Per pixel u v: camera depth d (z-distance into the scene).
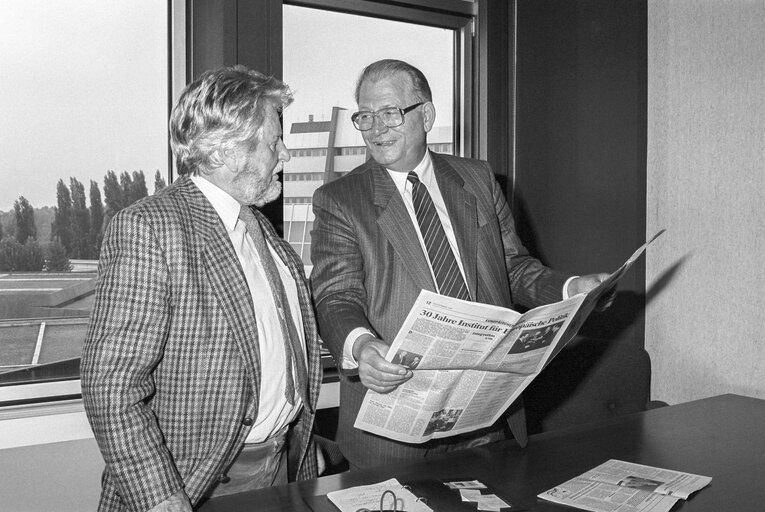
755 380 3.10
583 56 3.42
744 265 3.13
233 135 1.52
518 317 1.42
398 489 1.50
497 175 3.28
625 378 2.64
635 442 1.87
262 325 1.55
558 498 1.48
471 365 1.47
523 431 1.83
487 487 1.52
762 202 3.05
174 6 2.59
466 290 1.95
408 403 1.51
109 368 1.34
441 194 2.03
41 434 2.29
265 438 1.57
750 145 3.09
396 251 1.92
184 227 1.46
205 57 2.62
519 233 3.29
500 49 3.28
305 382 1.65
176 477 1.36
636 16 3.47
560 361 2.60
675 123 3.37
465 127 3.29
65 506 2.30
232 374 1.46
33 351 2.40
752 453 1.79
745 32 3.09
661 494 1.50
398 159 1.97
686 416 2.13
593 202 3.45
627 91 3.48
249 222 1.65
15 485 2.23
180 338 1.43
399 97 1.94
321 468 1.93
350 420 1.97
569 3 3.38
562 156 3.39
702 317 3.29
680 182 3.36
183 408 1.44
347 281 1.91
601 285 1.56
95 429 1.34
